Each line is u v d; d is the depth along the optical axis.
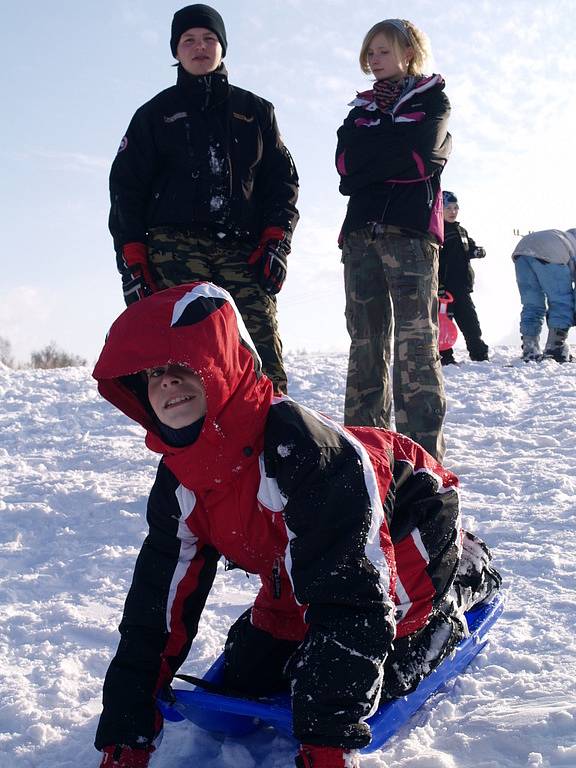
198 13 4.39
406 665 2.39
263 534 2.29
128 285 4.41
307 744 2.07
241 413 2.18
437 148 4.71
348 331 5.04
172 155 4.40
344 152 4.80
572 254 9.49
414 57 4.79
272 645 2.53
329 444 2.18
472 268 9.95
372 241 4.79
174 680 2.76
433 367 4.72
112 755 2.23
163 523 2.39
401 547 2.40
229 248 4.46
